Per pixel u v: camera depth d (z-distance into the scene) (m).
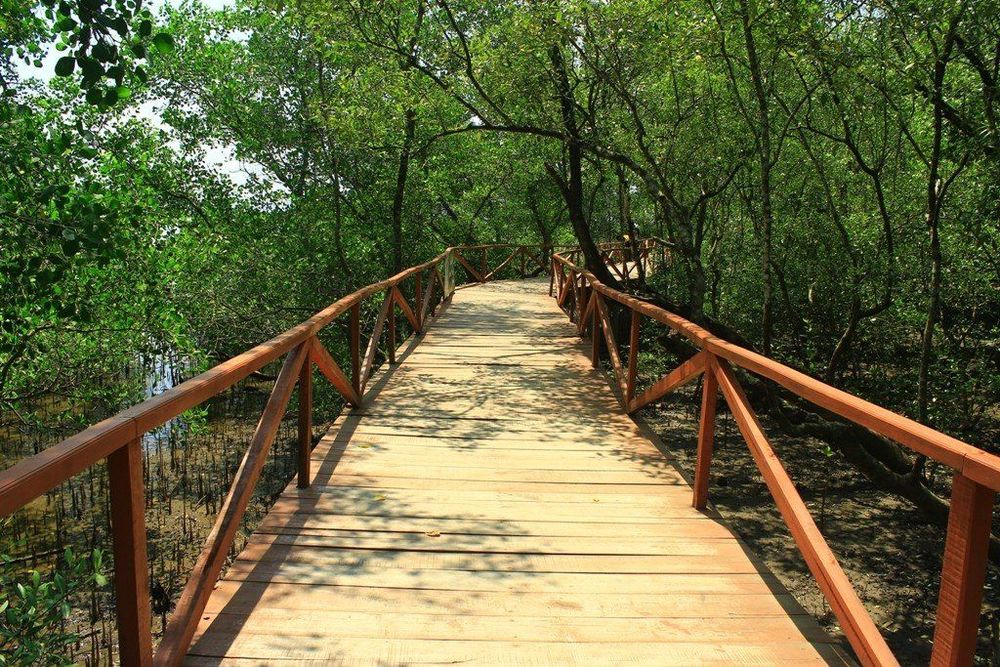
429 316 12.97
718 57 8.54
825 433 7.18
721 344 3.76
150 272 7.65
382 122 11.60
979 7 5.92
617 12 7.94
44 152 5.38
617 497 4.33
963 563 1.82
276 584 3.13
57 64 3.63
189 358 8.86
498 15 10.39
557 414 6.32
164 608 7.07
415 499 4.21
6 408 7.76
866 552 7.96
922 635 6.49
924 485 7.47
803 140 8.96
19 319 5.88
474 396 6.95
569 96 10.30
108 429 1.92
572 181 13.78
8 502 1.47
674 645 2.73
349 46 10.93
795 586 7.23
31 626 3.35
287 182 16.58
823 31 7.07
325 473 4.62
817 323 12.12
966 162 7.13
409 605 2.98
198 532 9.13
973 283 8.81
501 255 29.36
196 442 13.16
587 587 3.19
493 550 3.54
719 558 3.51
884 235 9.31
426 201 19.44
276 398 3.58
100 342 7.87
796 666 2.60
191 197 14.41
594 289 8.20
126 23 3.75
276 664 2.52
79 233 4.95
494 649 2.67
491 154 20.86
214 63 15.27
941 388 8.85
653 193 9.04
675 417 12.25
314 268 15.40
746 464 10.30
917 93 7.28
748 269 13.51
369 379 7.61
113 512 2.07
